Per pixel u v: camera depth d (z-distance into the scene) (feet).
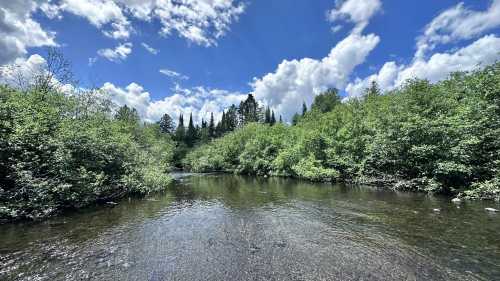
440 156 82.48
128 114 173.37
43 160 56.18
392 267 30.91
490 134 71.31
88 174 64.44
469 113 77.82
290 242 40.09
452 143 79.10
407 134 91.25
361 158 118.83
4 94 60.13
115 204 68.95
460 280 27.71
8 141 50.57
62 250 36.42
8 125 52.29
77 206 61.98
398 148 95.25
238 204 69.97
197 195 85.40
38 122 58.85
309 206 65.98
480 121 72.64
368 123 119.85
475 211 55.52
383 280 27.86
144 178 87.30
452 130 79.77
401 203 66.39
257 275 29.14
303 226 48.42
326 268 30.83
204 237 42.57
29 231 44.39
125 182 77.41
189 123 405.39
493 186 65.87
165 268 30.99
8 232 43.60
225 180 140.15
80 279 28.32
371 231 44.55
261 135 198.08
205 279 28.25
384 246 37.65
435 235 41.37
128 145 95.35
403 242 38.96
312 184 116.26
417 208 60.08
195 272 29.91
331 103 302.45
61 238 41.27
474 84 85.30
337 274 29.30
